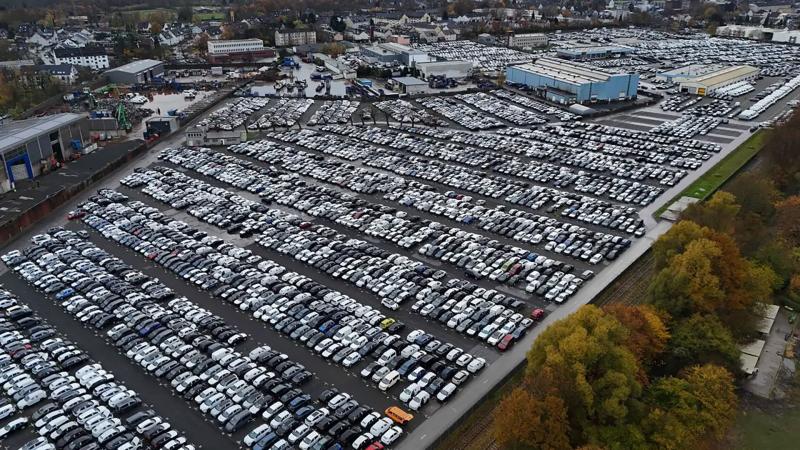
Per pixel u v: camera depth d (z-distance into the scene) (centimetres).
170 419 8506
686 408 7938
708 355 9169
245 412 8456
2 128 18488
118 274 12344
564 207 15475
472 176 17475
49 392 8969
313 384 9181
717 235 10781
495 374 9344
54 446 7931
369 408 8562
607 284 11725
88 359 9731
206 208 15412
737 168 17662
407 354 9650
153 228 14262
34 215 14850
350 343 10031
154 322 10531
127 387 9131
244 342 10219
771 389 9250
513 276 12019
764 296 10225
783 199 14850
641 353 8850
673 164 18250
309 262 12738
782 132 16912
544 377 7819
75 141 19800
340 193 16375
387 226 14275
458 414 8519
